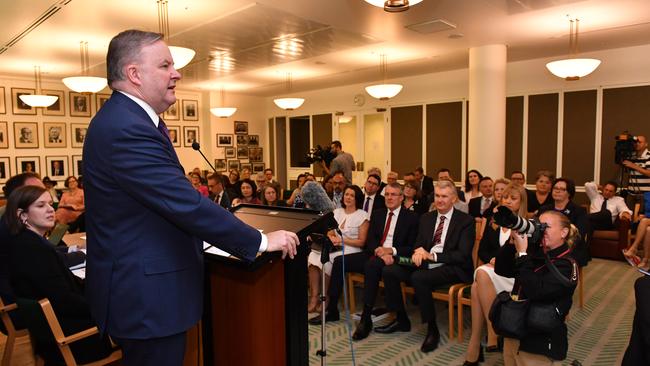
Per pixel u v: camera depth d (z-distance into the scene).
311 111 10.14
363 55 6.37
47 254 1.92
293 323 1.50
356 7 4.16
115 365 2.10
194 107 10.09
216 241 1.08
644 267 4.92
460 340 3.13
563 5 4.25
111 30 4.74
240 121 10.67
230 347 1.61
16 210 1.95
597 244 5.49
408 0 3.33
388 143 8.80
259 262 1.27
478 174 5.54
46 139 8.08
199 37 5.16
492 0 4.07
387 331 3.31
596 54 6.46
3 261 2.13
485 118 5.93
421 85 8.27
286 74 7.91
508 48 6.14
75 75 7.46
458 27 4.98
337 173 5.61
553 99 6.88
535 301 1.96
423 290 3.05
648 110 6.11
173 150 1.13
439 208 3.32
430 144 8.20
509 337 2.05
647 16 4.61
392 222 3.62
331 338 3.24
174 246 1.09
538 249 1.93
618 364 2.77
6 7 3.97
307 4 4.04
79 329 1.91
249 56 6.29
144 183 1.00
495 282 2.68
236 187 6.98
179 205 1.02
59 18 4.30
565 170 6.82
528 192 5.05
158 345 1.07
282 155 11.01
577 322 3.46
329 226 1.69
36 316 1.83
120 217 1.04
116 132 1.01
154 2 3.89
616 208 5.57
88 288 1.10
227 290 1.60
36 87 7.93
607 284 4.43
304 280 1.54
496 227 3.17
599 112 6.49
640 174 5.80
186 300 1.10
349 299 3.91
